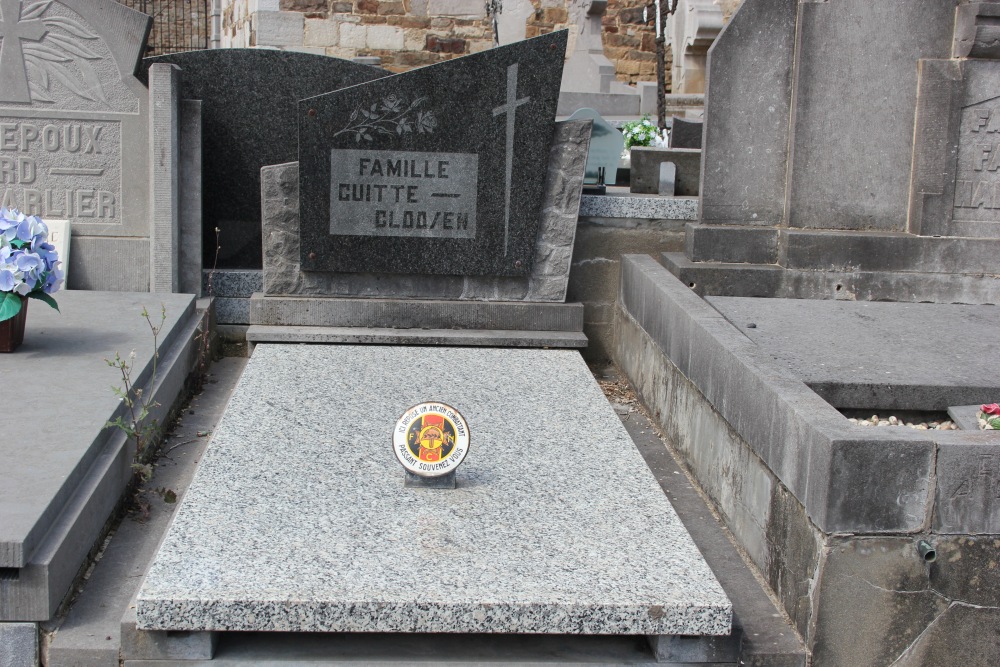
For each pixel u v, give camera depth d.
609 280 6.10
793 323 4.82
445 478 3.57
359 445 3.93
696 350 4.34
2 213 4.32
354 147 5.47
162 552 2.98
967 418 3.76
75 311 5.18
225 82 5.98
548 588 2.87
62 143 5.66
